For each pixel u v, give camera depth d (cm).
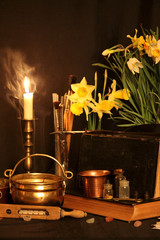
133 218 123
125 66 154
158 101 151
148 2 161
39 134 158
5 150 156
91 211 131
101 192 131
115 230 118
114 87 150
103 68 160
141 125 141
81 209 133
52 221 125
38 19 156
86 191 132
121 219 125
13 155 157
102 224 123
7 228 119
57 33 157
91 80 160
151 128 138
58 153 148
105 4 159
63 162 147
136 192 128
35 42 156
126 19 160
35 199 127
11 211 127
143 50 152
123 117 159
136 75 155
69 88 150
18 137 157
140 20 161
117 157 134
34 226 121
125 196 129
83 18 158
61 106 146
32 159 158
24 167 149
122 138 134
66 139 148
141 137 131
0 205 128
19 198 128
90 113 153
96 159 139
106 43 159
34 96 157
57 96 151
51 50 157
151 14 161
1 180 143
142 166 129
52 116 158
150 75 156
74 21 158
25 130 147
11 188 132
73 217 127
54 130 150
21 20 155
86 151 142
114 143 136
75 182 146
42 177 137
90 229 119
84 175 130
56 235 114
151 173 127
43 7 156
